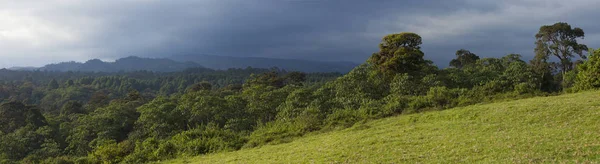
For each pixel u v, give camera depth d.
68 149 52.72
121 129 61.06
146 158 31.27
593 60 38.75
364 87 48.25
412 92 45.28
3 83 172.25
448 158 15.95
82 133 53.97
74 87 163.38
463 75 54.69
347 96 45.66
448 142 19.23
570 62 71.69
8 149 48.66
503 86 41.22
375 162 17.38
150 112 51.78
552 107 24.86
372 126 31.20
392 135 24.12
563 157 13.43
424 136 22.25
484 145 17.20
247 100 53.31
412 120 30.95
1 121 63.41
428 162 15.84
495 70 59.19
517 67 52.72
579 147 14.23
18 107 67.94
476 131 21.86
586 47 71.06
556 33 71.69
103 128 56.69
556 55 73.31
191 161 27.45
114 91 166.12
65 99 135.62
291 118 38.75
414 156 17.36
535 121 22.59
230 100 51.00
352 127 31.78
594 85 37.09
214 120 49.47
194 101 53.44
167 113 52.50
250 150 28.55
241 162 23.11
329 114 37.59
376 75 52.78
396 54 54.03
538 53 73.94
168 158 30.41
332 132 31.42
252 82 91.69
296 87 56.12
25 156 48.41
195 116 50.47
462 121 26.41
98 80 197.75
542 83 63.16
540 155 13.98
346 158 19.17
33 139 52.25
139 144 35.31
